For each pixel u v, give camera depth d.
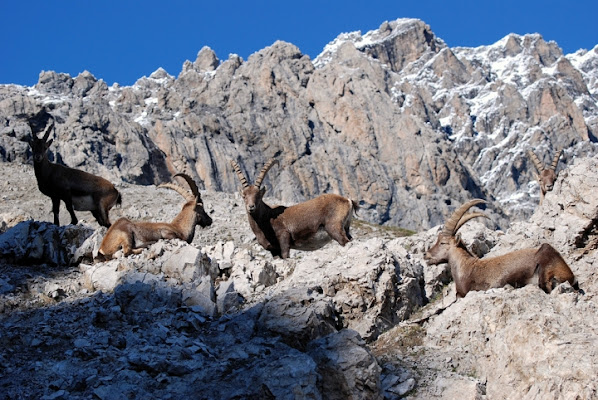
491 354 11.46
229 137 114.12
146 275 14.73
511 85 182.88
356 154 113.50
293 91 122.06
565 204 15.16
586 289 13.74
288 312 12.95
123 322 13.51
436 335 12.56
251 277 15.86
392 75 168.00
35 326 13.46
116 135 88.31
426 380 11.23
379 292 13.94
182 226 17.95
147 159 88.75
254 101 119.62
